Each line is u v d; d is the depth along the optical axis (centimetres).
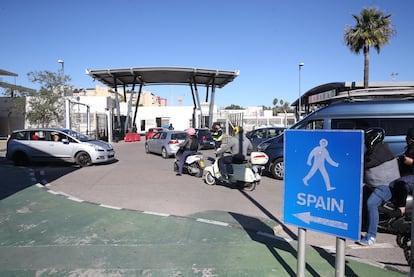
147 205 665
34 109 2973
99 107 3853
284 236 491
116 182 920
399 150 727
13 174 1049
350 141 263
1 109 3306
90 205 649
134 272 360
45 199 702
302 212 295
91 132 2702
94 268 369
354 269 371
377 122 760
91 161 1241
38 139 1266
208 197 741
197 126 3725
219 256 402
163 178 985
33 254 409
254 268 368
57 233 485
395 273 363
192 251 417
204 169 908
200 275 352
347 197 265
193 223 533
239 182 820
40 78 2947
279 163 968
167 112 4653
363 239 441
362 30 2295
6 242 450
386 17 2302
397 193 419
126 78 3547
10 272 360
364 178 436
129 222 536
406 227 396
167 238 463
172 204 674
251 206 662
